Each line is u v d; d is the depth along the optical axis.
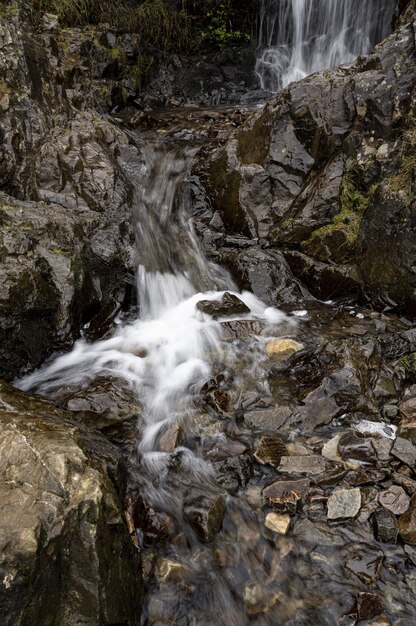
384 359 4.70
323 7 10.66
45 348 4.77
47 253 4.95
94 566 2.63
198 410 4.23
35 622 2.45
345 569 3.14
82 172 6.27
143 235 6.15
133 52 9.91
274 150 6.31
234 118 8.77
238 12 11.15
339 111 5.98
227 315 5.30
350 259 5.60
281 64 11.41
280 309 5.55
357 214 5.66
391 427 4.10
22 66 6.73
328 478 3.62
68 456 2.88
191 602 3.03
